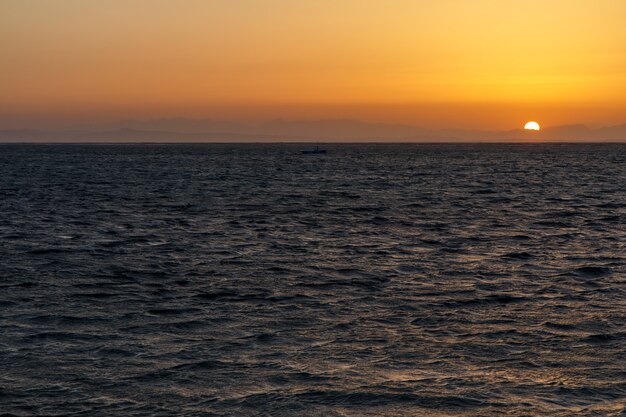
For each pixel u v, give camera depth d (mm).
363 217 61594
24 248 42500
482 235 49844
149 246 43719
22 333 23781
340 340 23094
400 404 17875
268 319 25812
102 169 151625
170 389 18828
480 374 19891
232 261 38406
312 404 17891
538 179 122125
